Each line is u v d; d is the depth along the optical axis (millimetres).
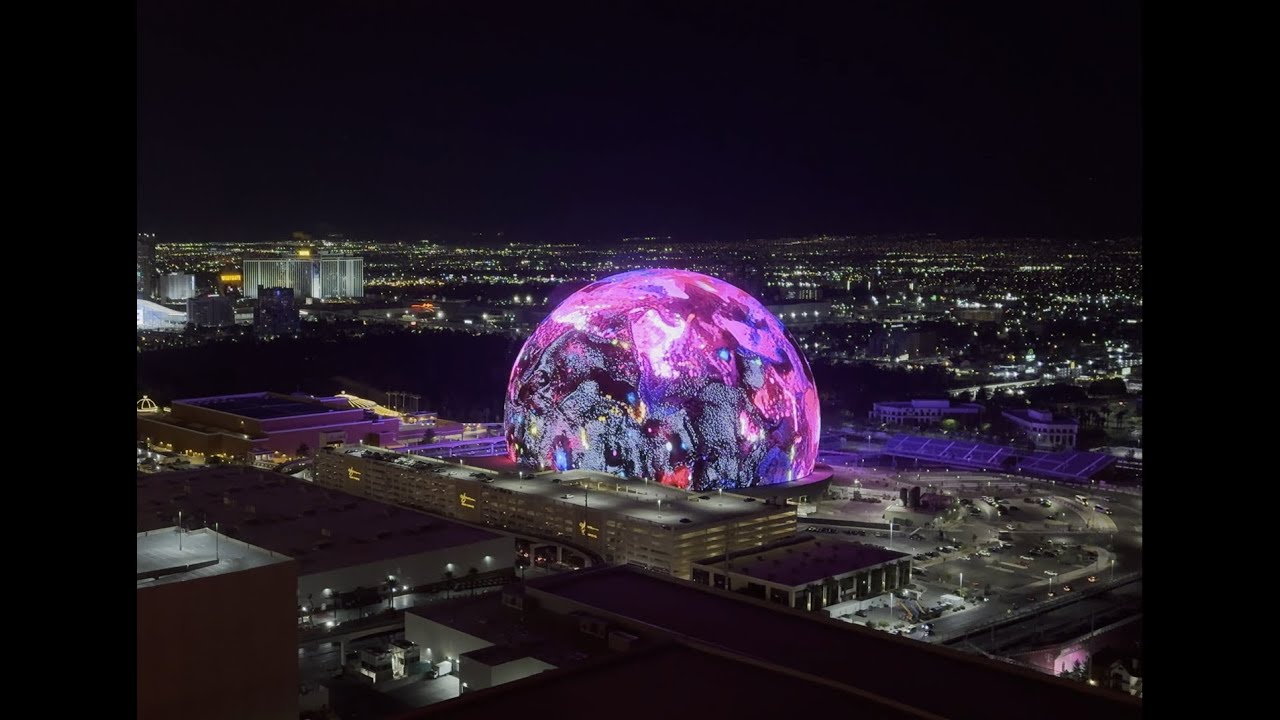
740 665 63906
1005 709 61719
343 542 133875
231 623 78938
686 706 57250
